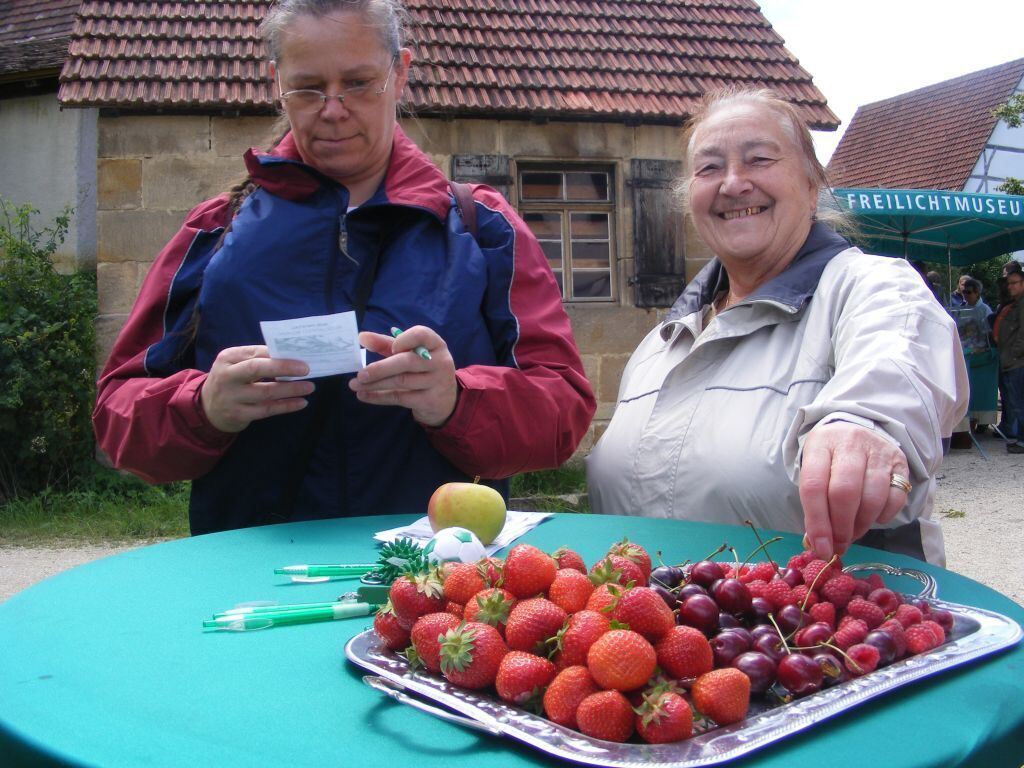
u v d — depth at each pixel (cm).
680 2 933
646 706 96
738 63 872
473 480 232
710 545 186
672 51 863
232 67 765
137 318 229
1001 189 2167
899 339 187
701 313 264
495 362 233
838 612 130
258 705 111
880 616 123
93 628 142
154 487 800
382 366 190
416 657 117
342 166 223
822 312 217
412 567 127
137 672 122
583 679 100
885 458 158
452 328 219
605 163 809
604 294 830
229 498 225
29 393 797
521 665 104
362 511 225
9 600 159
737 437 220
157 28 793
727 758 91
